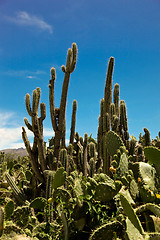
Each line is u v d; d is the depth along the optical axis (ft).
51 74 17.89
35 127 16.25
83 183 8.57
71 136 19.10
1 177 17.48
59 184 9.05
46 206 10.02
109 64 16.38
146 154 8.64
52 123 17.40
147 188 7.71
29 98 16.60
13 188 14.01
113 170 9.13
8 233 8.16
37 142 16.35
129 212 6.31
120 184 7.61
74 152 20.36
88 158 19.90
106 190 7.67
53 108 17.54
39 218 12.16
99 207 8.03
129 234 6.37
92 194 8.16
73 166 17.22
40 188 15.99
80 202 8.02
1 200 13.26
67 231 7.69
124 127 17.31
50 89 17.60
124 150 9.50
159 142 17.65
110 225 6.77
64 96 17.63
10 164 20.01
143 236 6.32
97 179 9.50
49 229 9.28
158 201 7.48
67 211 8.23
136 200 7.94
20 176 19.06
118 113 18.75
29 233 8.86
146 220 6.87
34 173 16.15
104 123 15.84
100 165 17.37
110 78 16.31
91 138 22.12
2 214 7.93
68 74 17.80
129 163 9.27
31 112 16.42
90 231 7.78
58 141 17.19
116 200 8.23
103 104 17.03
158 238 6.07
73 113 19.02
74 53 17.74
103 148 15.49
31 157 16.49
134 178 8.96
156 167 8.94
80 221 7.85
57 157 16.88
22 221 9.84
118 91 18.99
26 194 15.89
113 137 10.96
